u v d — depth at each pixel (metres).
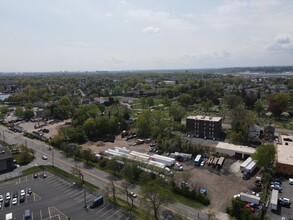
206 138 143.75
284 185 89.94
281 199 78.56
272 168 100.19
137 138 150.38
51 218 71.88
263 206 73.94
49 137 153.62
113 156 114.56
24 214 73.94
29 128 178.00
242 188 88.12
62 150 132.12
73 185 92.44
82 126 159.62
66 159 119.44
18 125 187.00
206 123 145.62
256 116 194.25
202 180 94.25
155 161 109.81
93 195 84.56
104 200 81.12
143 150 128.75
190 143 122.31
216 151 119.88
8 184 94.31
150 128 150.38
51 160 118.19
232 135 135.75
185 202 79.88
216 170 103.06
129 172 94.00
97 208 76.62
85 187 90.31
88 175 100.94
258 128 143.62
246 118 148.88
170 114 180.12
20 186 92.44
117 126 165.12
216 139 140.88
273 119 189.25
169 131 146.12
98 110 187.25
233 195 83.50
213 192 85.56
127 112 190.00
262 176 95.75
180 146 122.50
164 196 73.12
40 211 75.50
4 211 75.81
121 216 72.19
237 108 160.38
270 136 142.25
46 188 90.56
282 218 68.94
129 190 87.44
